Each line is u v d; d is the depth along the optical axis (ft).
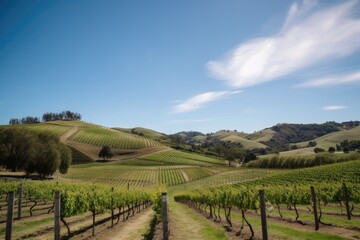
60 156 265.13
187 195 161.58
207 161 489.26
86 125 613.52
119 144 513.45
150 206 162.71
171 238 46.68
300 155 374.63
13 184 104.17
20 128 264.11
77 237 50.42
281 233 45.85
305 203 76.38
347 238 40.14
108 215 95.96
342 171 195.42
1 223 62.39
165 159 463.83
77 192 54.85
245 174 341.21
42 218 71.00
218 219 77.51
